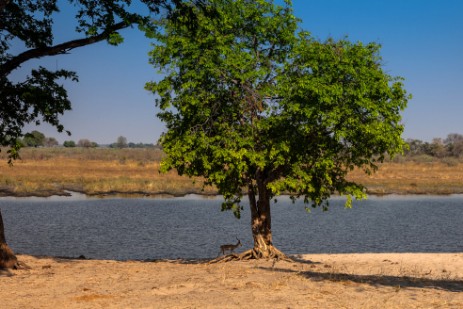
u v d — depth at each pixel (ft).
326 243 97.30
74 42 52.19
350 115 57.06
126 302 33.09
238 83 60.18
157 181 209.56
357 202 173.88
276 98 60.85
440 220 130.31
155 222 123.03
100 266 56.08
